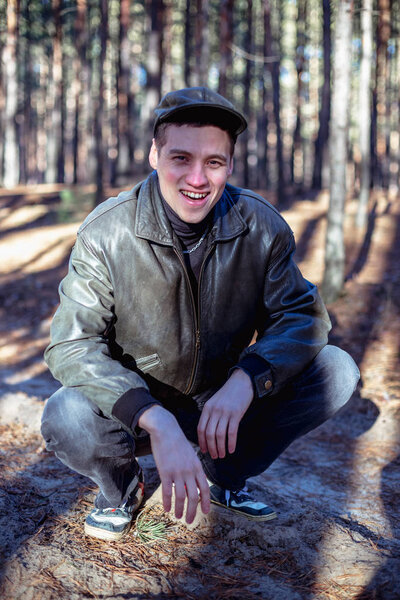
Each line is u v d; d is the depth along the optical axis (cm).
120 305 189
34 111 4100
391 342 618
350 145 2708
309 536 216
